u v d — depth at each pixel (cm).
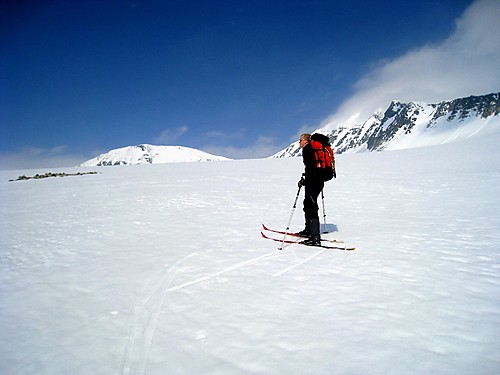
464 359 289
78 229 982
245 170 3725
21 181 3756
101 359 319
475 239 681
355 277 492
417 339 322
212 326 366
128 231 909
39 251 753
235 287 473
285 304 410
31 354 336
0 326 402
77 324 394
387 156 4559
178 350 323
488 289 435
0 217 1309
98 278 546
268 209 1180
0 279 575
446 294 423
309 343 322
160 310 414
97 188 2389
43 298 478
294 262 575
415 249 625
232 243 721
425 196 1304
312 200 693
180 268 568
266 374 279
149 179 3002
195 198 1558
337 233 780
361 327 348
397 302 404
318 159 684
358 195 1422
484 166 2453
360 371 277
